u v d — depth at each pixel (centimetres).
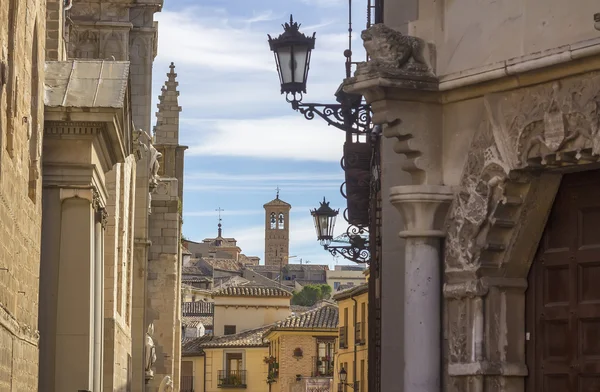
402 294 1705
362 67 1560
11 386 1691
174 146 6109
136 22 4312
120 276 3441
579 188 1498
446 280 1561
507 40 1502
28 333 1869
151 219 5512
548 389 1514
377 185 2177
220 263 19350
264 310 11669
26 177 1842
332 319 10238
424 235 1564
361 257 2803
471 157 1530
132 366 4350
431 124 1574
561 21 1440
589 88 1392
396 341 1706
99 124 2189
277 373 10231
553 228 1525
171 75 6153
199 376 11450
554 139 1423
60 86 2227
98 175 2288
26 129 1828
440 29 1583
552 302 1524
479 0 1541
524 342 1536
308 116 2170
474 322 1525
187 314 13150
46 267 2222
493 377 1522
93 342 2278
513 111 1480
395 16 1709
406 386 1567
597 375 1465
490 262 1531
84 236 2227
